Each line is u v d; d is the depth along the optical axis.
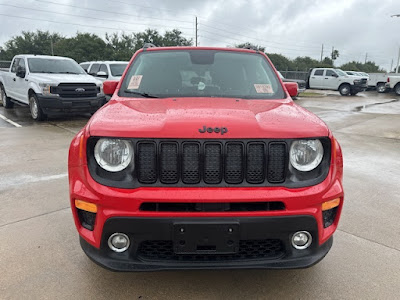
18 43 66.56
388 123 10.67
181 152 2.05
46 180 4.76
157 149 2.04
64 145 6.84
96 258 2.16
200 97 2.95
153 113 2.36
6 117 10.52
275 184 2.11
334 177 2.24
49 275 2.63
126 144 2.07
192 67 3.35
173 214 2.02
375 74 27.11
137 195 2.02
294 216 2.08
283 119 2.31
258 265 2.12
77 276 2.63
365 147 7.28
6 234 3.25
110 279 2.60
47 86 9.20
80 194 2.13
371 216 3.78
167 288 2.51
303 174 2.14
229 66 3.41
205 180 2.07
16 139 7.34
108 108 2.60
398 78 24.22
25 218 3.59
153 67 3.35
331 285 2.56
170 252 2.16
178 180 2.07
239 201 2.02
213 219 2.04
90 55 59.44
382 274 2.70
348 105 16.97
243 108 2.54
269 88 3.22
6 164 5.49
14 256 2.88
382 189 4.64
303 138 2.12
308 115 2.52
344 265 2.83
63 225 3.45
